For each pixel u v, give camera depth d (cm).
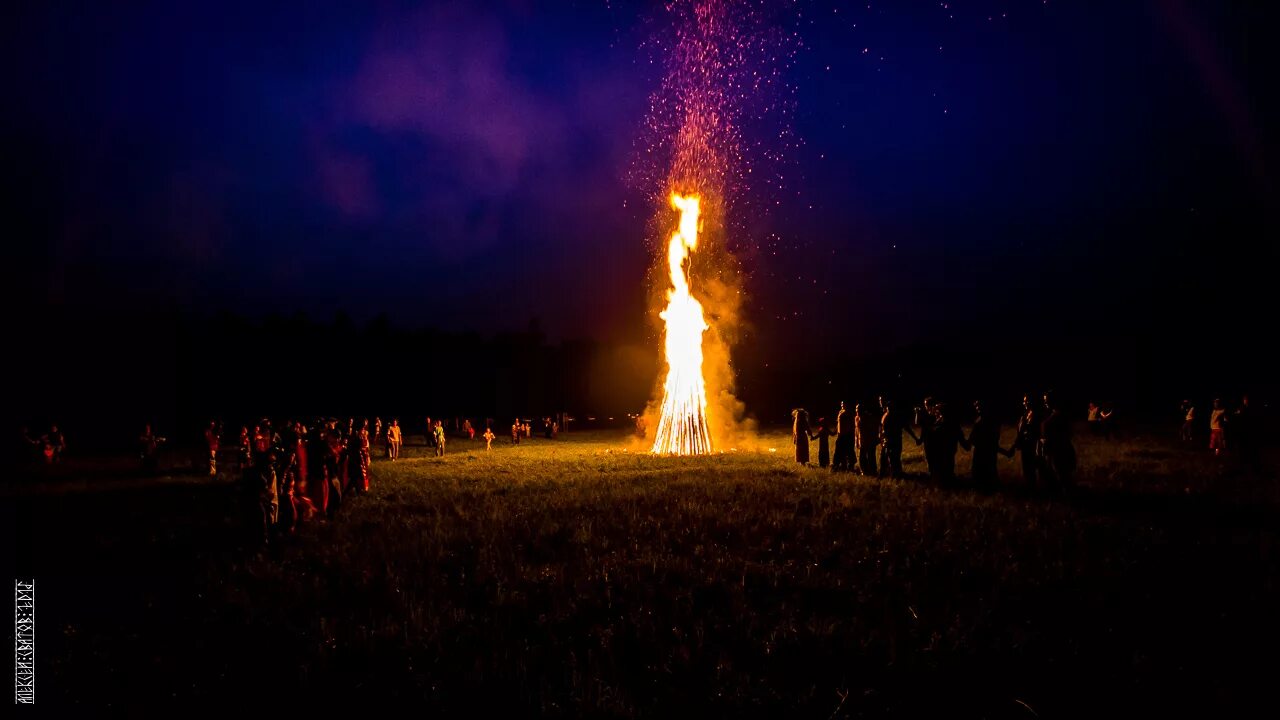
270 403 7262
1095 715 541
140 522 1410
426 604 815
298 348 8031
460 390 8769
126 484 2138
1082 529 1056
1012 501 1320
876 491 1487
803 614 748
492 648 692
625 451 3189
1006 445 2659
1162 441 2692
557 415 5828
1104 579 820
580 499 1515
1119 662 617
